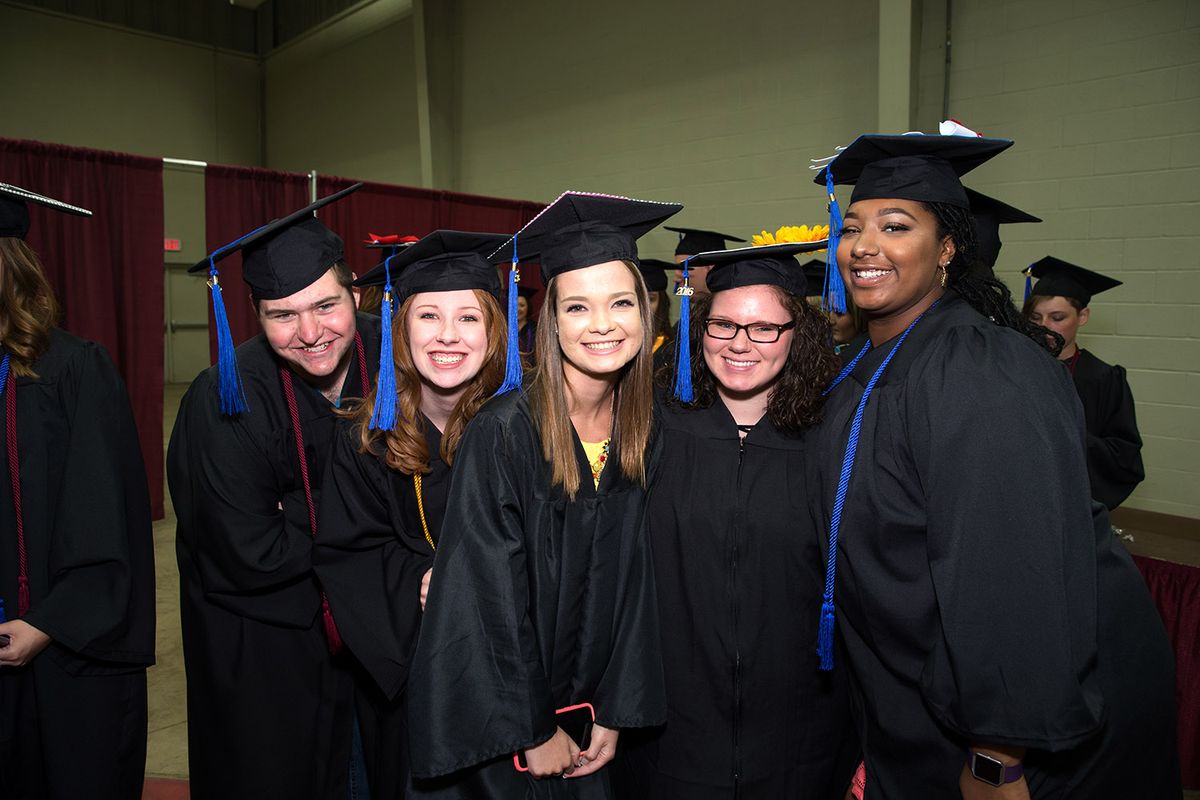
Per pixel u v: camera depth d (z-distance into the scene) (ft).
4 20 31.45
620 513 4.79
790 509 4.78
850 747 5.28
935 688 3.94
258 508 5.61
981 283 4.62
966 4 14.74
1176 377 12.91
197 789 6.00
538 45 24.22
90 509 5.12
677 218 20.56
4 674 5.18
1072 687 3.61
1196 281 12.53
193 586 5.93
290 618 5.78
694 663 4.89
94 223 14.48
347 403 5.77
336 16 33.47
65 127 33.32
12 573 5.06
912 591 4.09
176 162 15.39
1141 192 12.95
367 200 18.22
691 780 4.91
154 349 15.52
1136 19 12.79
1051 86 13.82
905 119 15.34
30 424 5.12
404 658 5.21
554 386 4.60
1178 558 10.80
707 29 19.44
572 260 4.41
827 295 4.88
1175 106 12.50
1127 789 4.26
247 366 5.79
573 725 4.75
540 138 24.45
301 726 5.91
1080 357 9.35
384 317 5.04
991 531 3.67
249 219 16.35
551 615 4.61
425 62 26.94
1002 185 14.57
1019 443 3.67
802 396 4.71
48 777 5.21
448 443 5.13
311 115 35.99
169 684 9.97
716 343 4.76
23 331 5.11
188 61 36.86
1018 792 3.92
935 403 3.90
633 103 21.48
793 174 17.92
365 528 5.28
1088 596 3.73
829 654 4.49
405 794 4.80
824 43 17.11
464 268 5.07
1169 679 4.41
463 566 4.39
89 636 5.06
